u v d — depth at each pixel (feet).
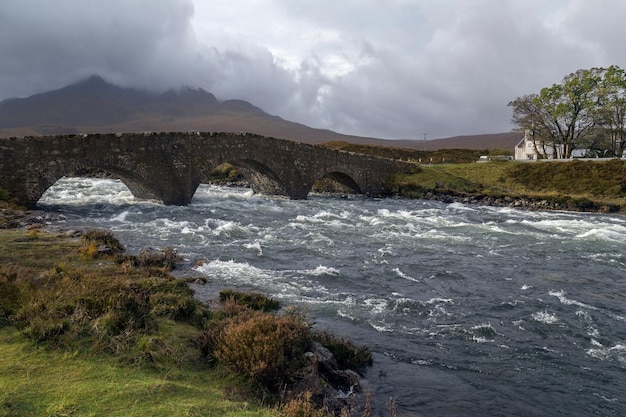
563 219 117.19
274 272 50.16
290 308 33.24
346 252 63.98
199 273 46.93
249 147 131.75
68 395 16.53
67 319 22.71
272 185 150.20
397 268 56.13
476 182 195.62
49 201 108.17
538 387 27.37
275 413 17.87
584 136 237.86
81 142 95.50
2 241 49.49
